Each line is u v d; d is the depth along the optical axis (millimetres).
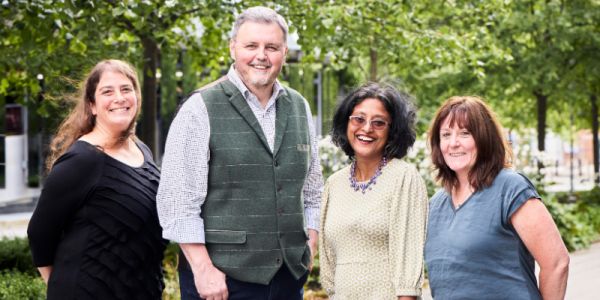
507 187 3074
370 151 3502
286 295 3699
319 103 20734
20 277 6520
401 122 3518
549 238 3008
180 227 3404
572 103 16875
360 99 3531
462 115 3164
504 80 14695
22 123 17172
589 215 11750
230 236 3506
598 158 18734
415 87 15289
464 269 3098
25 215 16344
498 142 3154
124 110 3529
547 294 3051
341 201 3582
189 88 18953
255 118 3584
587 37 13953
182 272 3652
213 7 7027
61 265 3365
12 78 8234
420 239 3383
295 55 13750
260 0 7281
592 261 8852
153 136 8773
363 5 7746
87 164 3352
